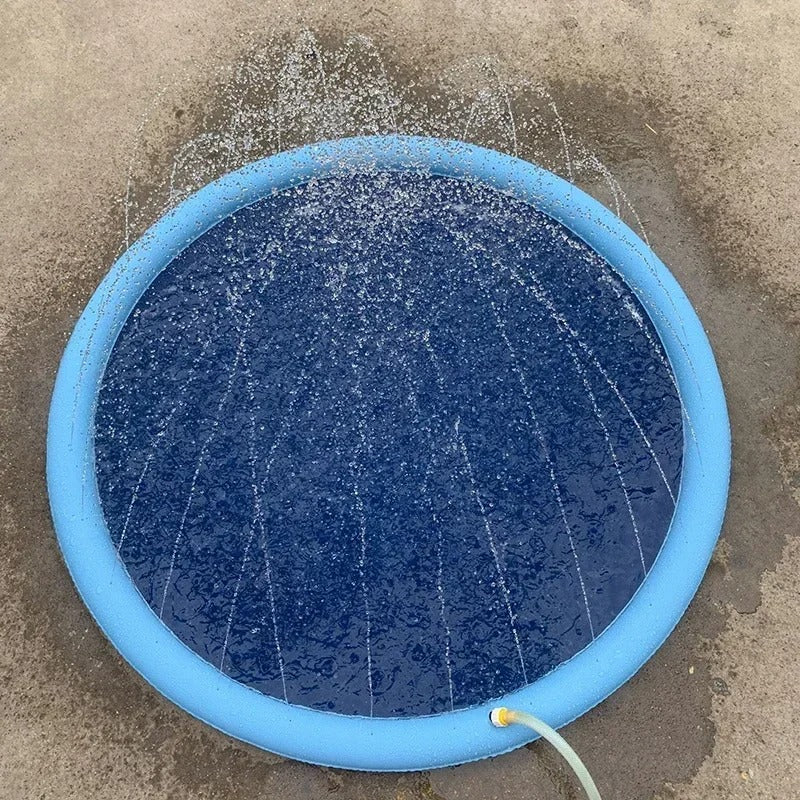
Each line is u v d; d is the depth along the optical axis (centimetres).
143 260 192
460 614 177
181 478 184
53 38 207
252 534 182
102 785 167
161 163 200
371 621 177
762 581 178
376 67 207
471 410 190
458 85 206
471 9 210
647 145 203
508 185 199
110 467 184
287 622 176
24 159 199
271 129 202
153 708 170
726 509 182
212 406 189
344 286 197
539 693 168
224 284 196
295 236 199
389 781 167
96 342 187
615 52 209
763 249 197
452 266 198
